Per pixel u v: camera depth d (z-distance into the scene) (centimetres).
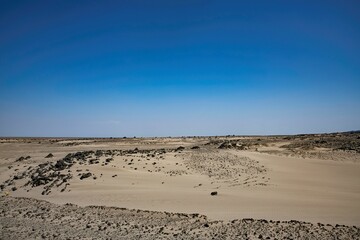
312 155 5259
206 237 1480
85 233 1571
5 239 1473
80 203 2328
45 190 2805
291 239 1423
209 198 2428
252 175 3525
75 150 6794
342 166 4262
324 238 1427
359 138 7575
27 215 1994
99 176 3123
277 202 2314
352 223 1709
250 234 1512
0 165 4197
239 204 2242
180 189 2795
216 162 3959
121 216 1925
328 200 2430
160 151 4631
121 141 9962
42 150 6875
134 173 3278
